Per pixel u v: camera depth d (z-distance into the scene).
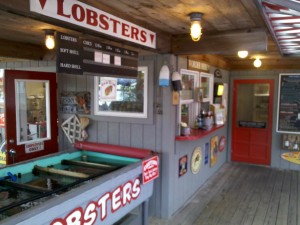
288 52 4.30
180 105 3.84
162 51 3.21
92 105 3.93
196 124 4.48
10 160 3.67
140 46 2.74
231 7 2.27
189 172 4.27
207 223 3.54
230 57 5.31
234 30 3.08
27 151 3.87
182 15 2.52
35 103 4.16
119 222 2.78
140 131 3.65
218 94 5.29
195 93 4.34
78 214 2.01
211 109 4.98
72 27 1.91
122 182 2.51
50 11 1.72
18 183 2.37
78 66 2.20
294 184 5.01
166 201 3.59
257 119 6.27
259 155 6.26
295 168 5.89
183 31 3.20
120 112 3.78
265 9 2.16
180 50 3.39
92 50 2.33
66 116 4.16
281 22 2.55
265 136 6.17
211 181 5.13
